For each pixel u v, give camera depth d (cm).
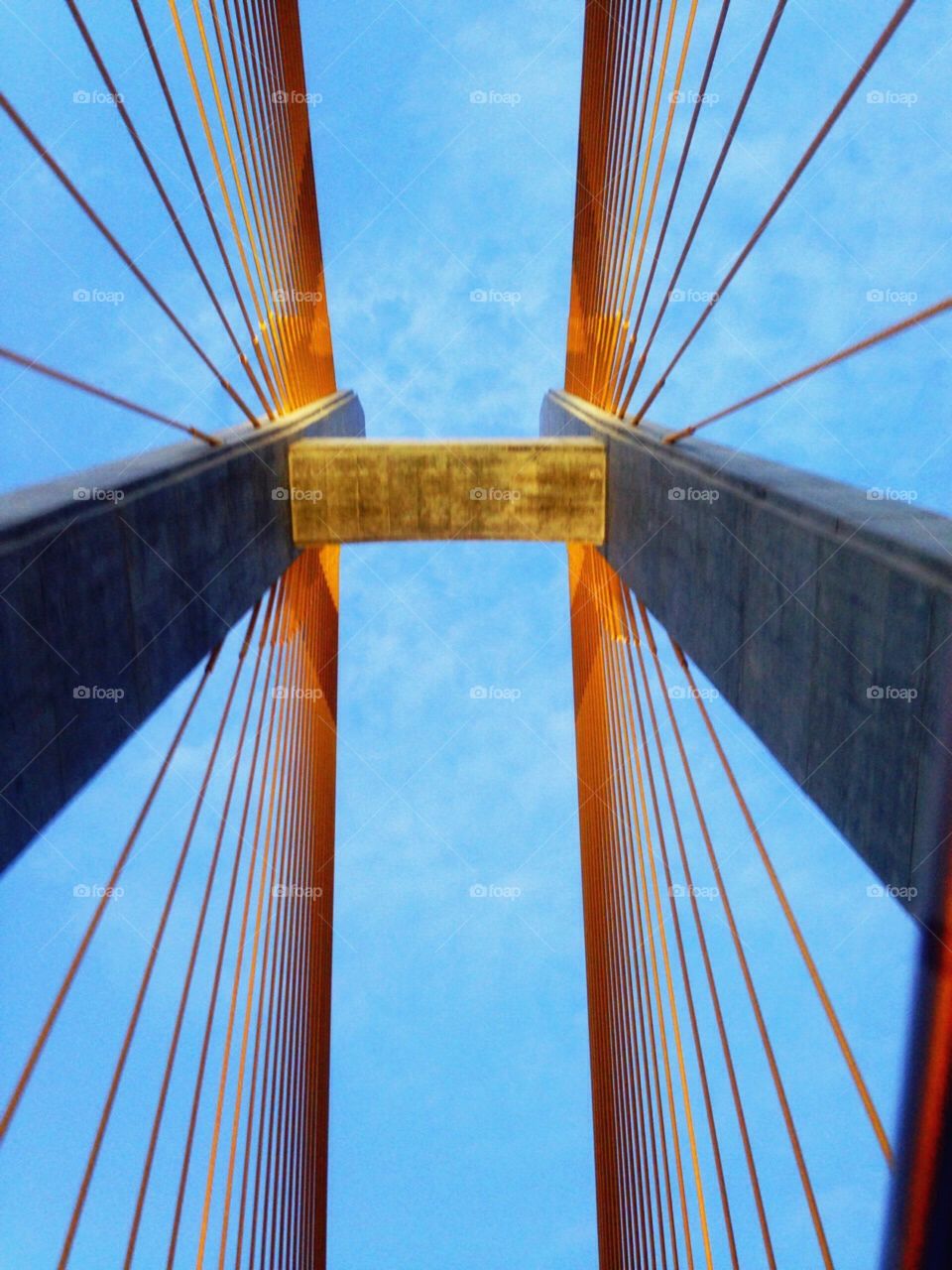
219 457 1370
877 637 790
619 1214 2119
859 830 827
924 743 718
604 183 2155
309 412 2092
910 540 776
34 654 807
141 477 1077
